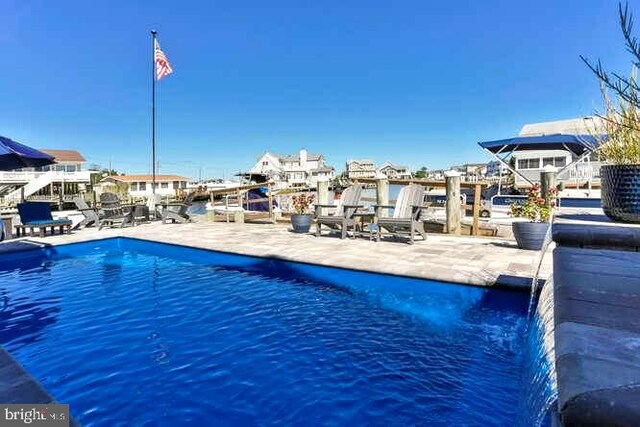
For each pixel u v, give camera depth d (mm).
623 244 2713
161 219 11742
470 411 2395
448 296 4441
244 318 4012
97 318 4062
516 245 6344
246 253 6277
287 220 10758
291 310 4227
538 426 1615
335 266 5270
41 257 7148
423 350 3219
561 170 11234
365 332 3609
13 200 29500
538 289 3928
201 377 2844
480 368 2924
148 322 3934
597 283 1720
